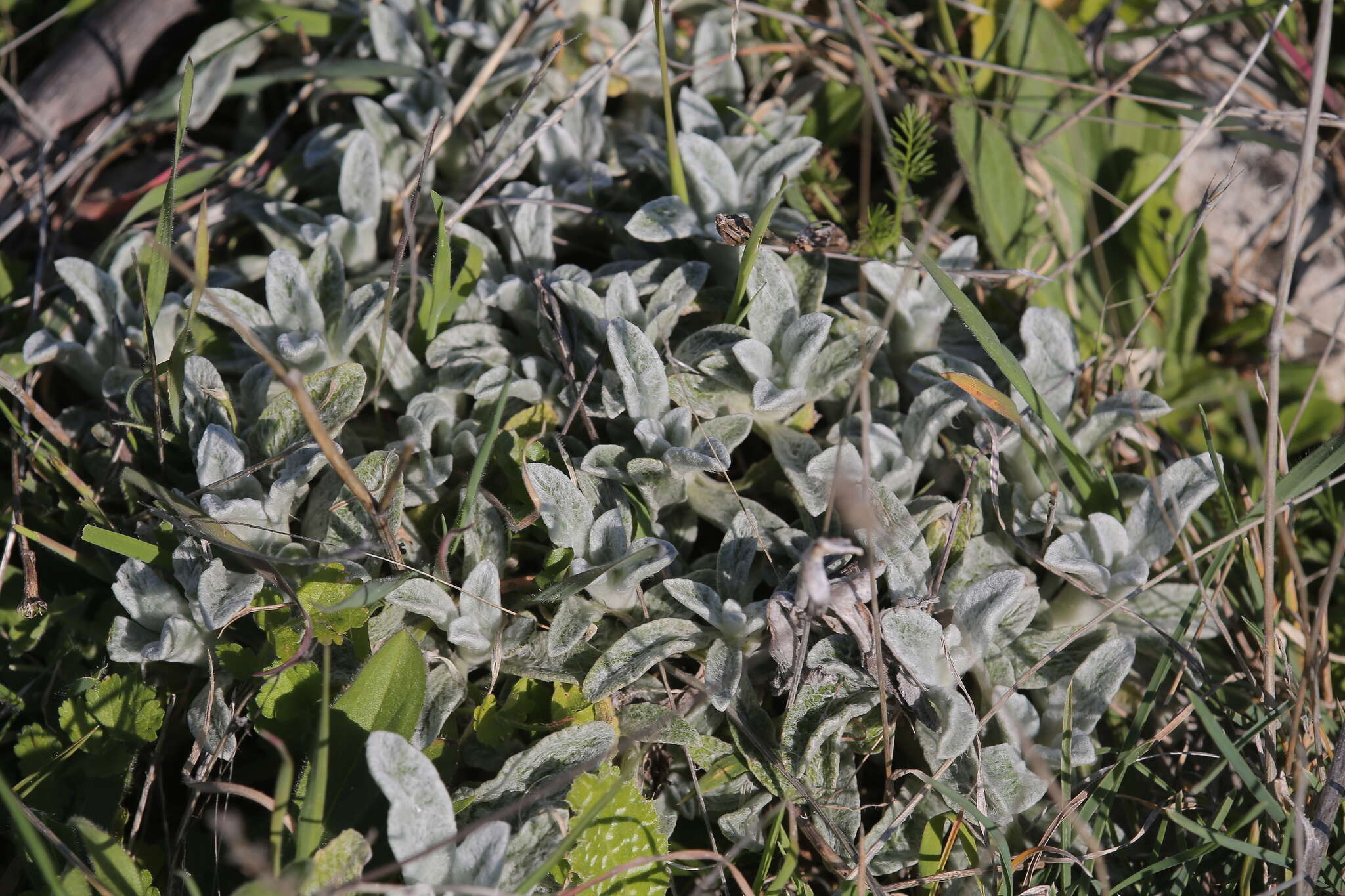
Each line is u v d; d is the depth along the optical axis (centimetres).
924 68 274
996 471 196
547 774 167
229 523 171
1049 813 180
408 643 171
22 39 263
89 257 256
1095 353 241
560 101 253
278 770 181
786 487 206
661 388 197
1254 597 196
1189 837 188
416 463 197
